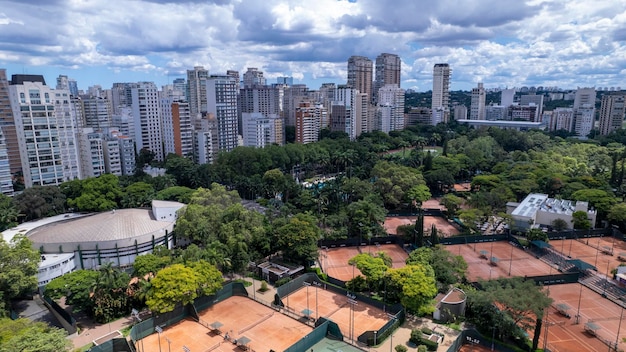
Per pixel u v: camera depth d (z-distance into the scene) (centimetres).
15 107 15638
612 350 7331
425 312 7869
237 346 7456
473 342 7438
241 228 10819
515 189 16150
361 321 8262
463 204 15862
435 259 9225
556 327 8081
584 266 10088
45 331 6644
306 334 7869
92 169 18675
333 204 15262
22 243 9138
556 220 13250
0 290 7988
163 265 9000
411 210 16025
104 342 7019
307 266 10656
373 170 18188
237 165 19238
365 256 9138
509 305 7100
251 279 10269
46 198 14388
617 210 12900
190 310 8494
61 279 8206
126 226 11494
